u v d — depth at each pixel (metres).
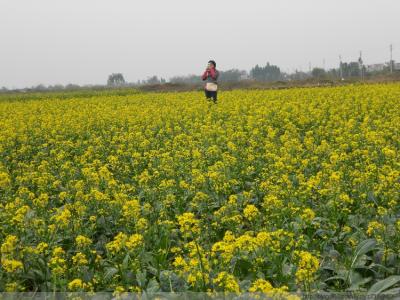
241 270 6.26
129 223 8.15
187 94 39.34
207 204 9.32
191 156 13.97
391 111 20.94
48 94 51.50
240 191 10.75
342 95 28.81
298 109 22.58
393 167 11.05
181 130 19.92
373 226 6.93
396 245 6.73
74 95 49.28
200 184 10.22
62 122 21.34
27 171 12.70
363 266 6.28
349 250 6.88
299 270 5.39
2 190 11.18
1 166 12.95
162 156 13.37
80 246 6.91
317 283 5.95
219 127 17.66
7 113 28.14
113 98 37.94
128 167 12.72
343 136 15.14
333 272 6.38
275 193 9.10
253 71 135.12
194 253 6.02
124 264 6.29
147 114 23.06
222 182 10.01
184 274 5.94
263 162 12.55
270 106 24.86
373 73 80.81
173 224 8.05
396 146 14.14
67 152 16.03
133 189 10.43
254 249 6.27
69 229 7.78
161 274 6.06
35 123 21.98
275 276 6.05
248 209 7.43
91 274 6.40
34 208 9.23
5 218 8.02
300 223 7.65
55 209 8.97
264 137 17.36
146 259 6.62
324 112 21.70
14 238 6.18
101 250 7.72
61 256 6.61
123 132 19.17
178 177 11.40
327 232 7.40
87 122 21.75
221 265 6.05
